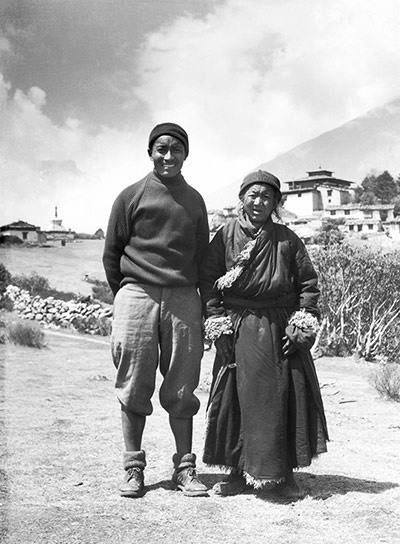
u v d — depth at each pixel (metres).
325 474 3.65
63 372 6.76
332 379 7.18
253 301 3.25
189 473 3.25
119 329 3.24
